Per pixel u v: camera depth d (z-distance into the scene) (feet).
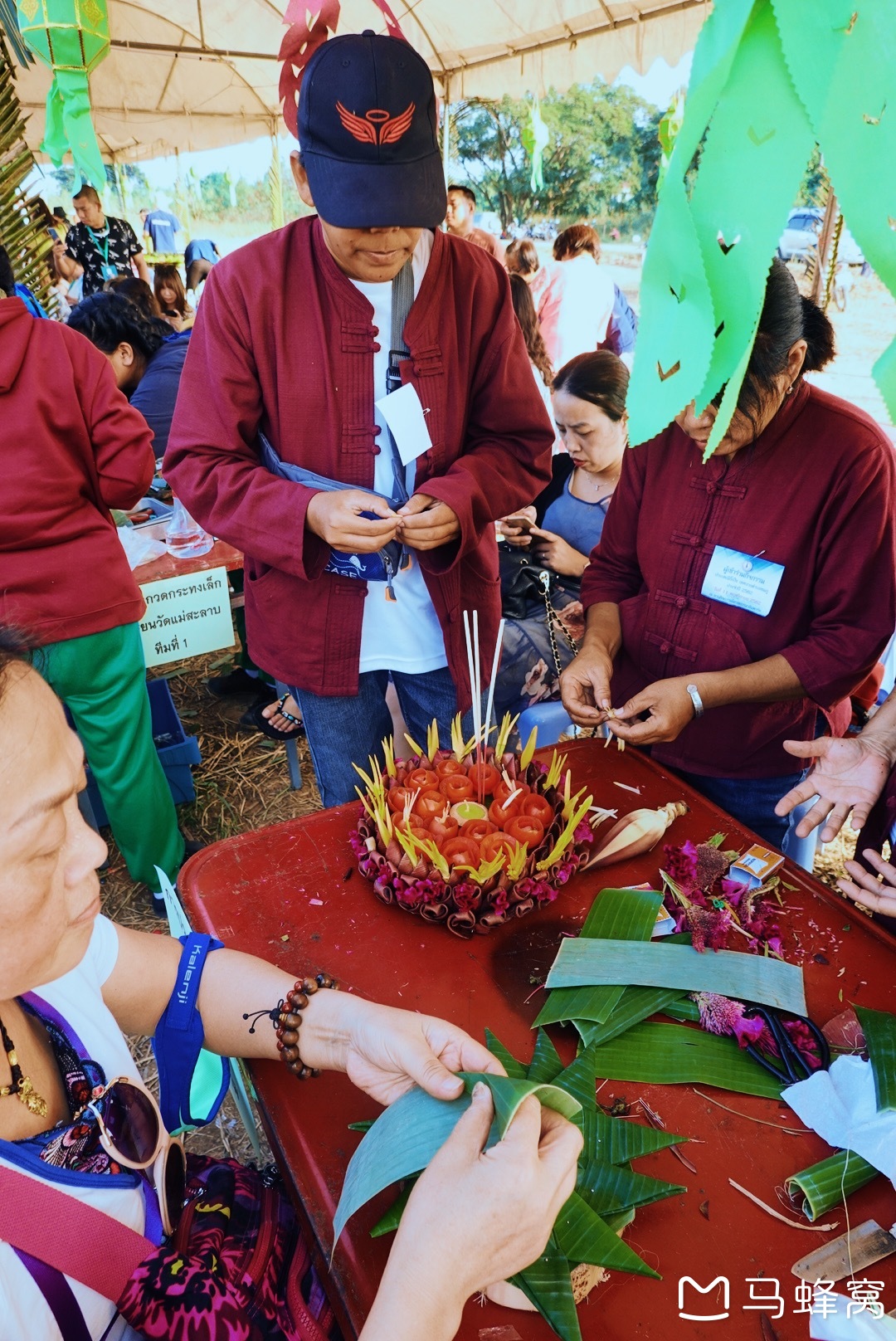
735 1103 3.07
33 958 2.07
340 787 6.73
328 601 5.90
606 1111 3.02
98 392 6.41
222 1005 3.24
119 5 18.86
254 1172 3.44
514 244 15.15
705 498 5.09
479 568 6.37
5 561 6.24
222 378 5.42
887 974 3.54
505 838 3.84
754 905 3.86
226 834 9.39
